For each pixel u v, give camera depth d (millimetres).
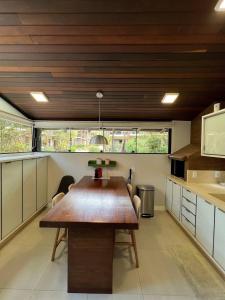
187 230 3549
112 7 1941
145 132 5055
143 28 2180
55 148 5129
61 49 2541
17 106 4227
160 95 3709
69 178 4828
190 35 2270
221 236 2453
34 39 2371
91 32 2250
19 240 3314
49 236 3471
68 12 2004
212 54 2590
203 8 1930
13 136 4227
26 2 1900
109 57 2676
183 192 3752
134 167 4988
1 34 2295
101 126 4902
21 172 3652
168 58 2672
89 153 5008
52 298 2084
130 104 4098
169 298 2111
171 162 4957
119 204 2623
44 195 4832
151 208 4539
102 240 2166
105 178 4574
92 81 3270
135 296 2131
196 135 4547
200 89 3463
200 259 2855
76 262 2170
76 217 2123
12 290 2188
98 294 2154
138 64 2809
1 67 2924
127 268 2627
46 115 4719
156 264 2729
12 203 3348
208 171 3959
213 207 2650
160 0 1857
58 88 3500
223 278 2428
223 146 3014
